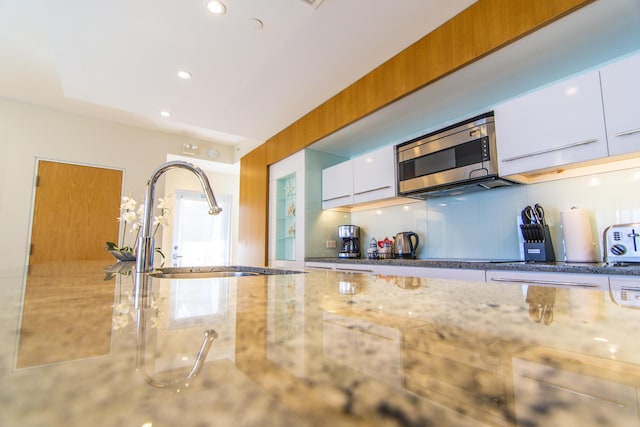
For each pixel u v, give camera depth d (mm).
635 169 1562
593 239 1662
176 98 2686
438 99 2113
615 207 1614
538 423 126
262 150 3691
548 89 1622
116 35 1910
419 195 2406
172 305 424
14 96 3336
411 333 281
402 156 2387
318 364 201
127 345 237
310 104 2818
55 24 1820
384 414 135
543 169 1642
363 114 2354
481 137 1890
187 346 237
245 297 504
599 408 139
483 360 212
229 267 1636
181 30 1871
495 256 2098
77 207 3664
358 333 280
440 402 148
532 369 195
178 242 5098
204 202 5426
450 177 2033
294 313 369
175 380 170
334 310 388
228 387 162
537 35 1512
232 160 5016
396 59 2121
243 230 3887
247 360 207
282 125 3270
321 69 2281
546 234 1788
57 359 203
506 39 1555
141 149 4156
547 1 1433
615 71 1414
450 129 2070
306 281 770
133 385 161
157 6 1694
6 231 3295
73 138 3717
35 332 273
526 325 311
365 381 174
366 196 2668
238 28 1859
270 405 141
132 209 1941
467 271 1704
